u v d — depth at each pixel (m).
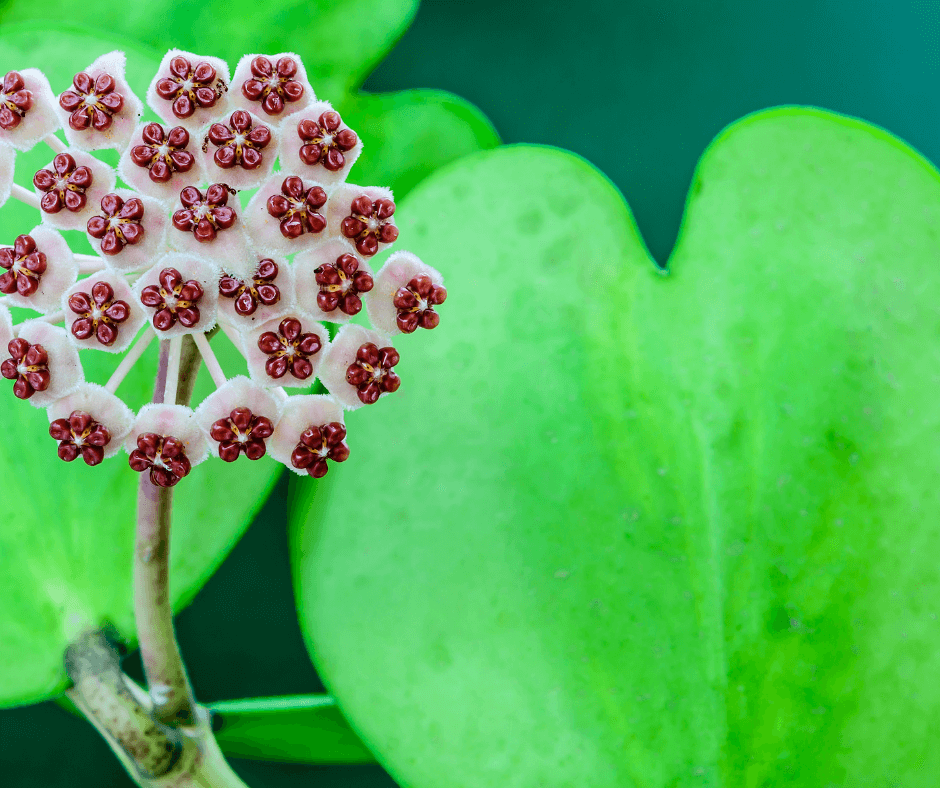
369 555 0.54
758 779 0.53
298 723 0.55
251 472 0.54
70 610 0.54
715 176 0.55
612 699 0.53
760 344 0.55
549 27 0.63
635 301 0.55
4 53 0.54
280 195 0.50
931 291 0.55
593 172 0.55
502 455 0.54
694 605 0.54
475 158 0.55
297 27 0.58
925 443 0.54
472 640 0.53
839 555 0.54
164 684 0.53
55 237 0.50
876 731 0.53
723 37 0.63
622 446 0.54
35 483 0.54
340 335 0.50
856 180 0.55
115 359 0.54
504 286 0.55
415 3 0.58
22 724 0.58
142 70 0.55
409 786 0.53
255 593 0.58
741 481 0.54
